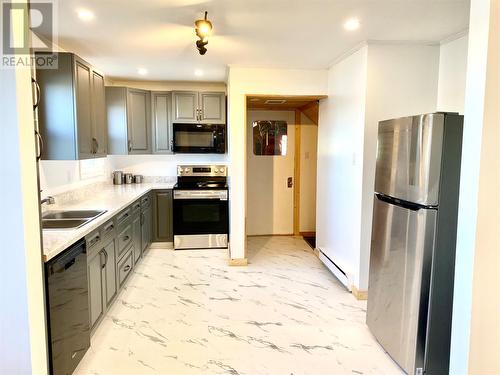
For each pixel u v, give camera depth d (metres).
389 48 3.08
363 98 3.12
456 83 2.93
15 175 1.53
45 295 1.81
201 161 5.35
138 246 4.00
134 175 5.22
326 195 4.18
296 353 2.42
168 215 4.84
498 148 1.55
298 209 5.69
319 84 4.09
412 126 2.09
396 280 2.25
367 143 3.14
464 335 1.64
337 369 2.25
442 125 1.94
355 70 3.29
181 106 4.88
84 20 2.50
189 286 3.58
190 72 4.30
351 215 3.41
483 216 1.57
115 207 3.12
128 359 2.34
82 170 3.90
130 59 3.64
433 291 2.02
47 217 2.92
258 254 4.69
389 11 2.36
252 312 3.02
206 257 4.51
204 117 4.94
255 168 5.62
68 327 2.05
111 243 2.92
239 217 4.20
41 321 1.72
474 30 1.56
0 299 1.59
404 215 2.16
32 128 1.63
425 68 3.13
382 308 2.43
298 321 2.86
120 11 2.33
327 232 4.17
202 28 2.44
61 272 1.95
